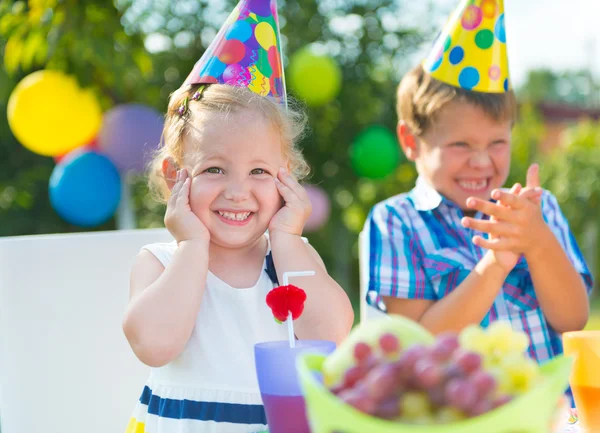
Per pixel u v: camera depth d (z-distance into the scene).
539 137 10.06
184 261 1.22
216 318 1.30
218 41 1.39
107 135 3.58
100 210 3.71
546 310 1.65
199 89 1.34
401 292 1.72
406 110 1.89
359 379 0.61
